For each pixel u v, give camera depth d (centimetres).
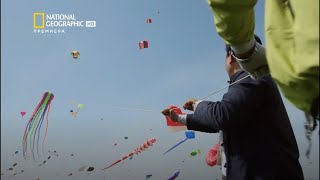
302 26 33
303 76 34
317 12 32
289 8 36
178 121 87
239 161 75
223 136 80
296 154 77
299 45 33
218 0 42
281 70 36
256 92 75
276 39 37
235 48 53
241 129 76
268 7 38
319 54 32
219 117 74
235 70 81
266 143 74
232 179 77
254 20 48
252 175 73
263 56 55
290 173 73
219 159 104
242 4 42
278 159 73
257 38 63
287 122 79
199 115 80
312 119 37
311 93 35
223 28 46
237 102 74
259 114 76
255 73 57
